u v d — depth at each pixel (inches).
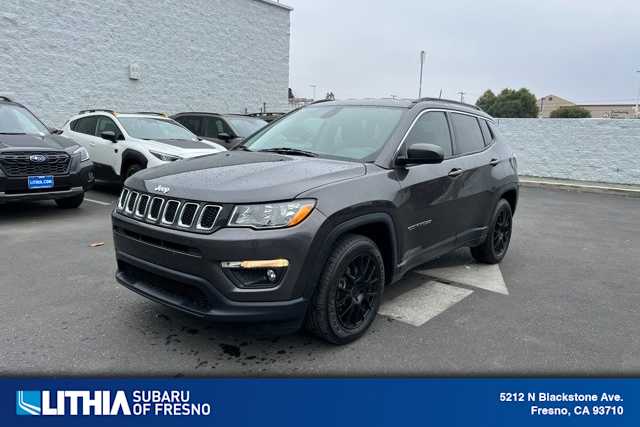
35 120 333.7
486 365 136.6
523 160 619.8
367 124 172.1
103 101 556.4
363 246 140.9
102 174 377.4
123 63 571.5
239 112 726.5
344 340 142.3
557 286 203.2
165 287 134.0
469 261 234.5
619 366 138.3
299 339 146.9
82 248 232.1
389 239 152.9
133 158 349.4
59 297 171.8
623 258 252.2
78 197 322.7
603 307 181.0
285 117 199.9
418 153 150.6
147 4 586.9
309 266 126.5
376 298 149.9
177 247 126.7
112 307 164.6
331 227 130.2
